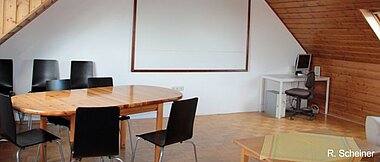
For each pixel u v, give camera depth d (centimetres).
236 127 543
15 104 291
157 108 354
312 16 576
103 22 536
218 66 626
